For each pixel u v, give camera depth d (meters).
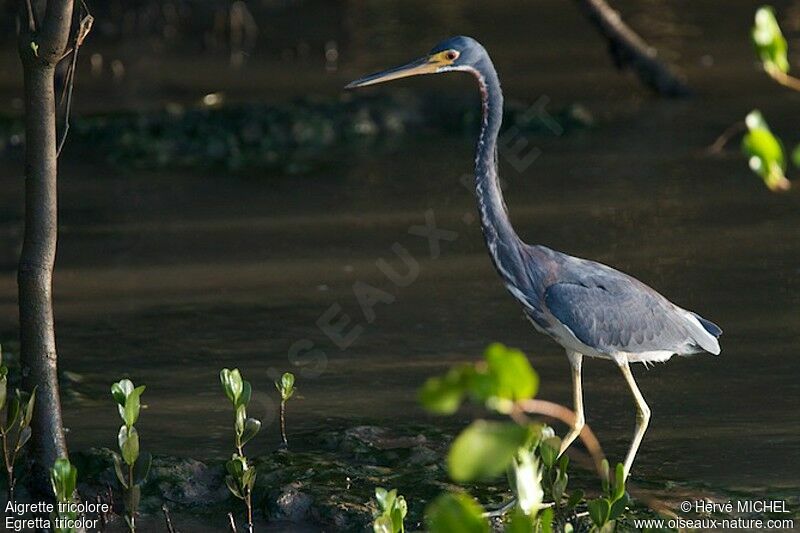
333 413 10.88
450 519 4.69
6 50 30.27
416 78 26.14
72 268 15.38
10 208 18.12
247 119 22.56
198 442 10.29
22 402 9.27
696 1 34.00
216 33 32.38
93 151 21.67
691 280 14.06
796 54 26.38
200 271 15.13
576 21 32.25
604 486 7.63
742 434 10.17
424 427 10.52
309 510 9.10
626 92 24.58
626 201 17.50
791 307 13.10
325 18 33.97
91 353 12.41
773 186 5.95
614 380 11.51
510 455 4.06
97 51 30.42
